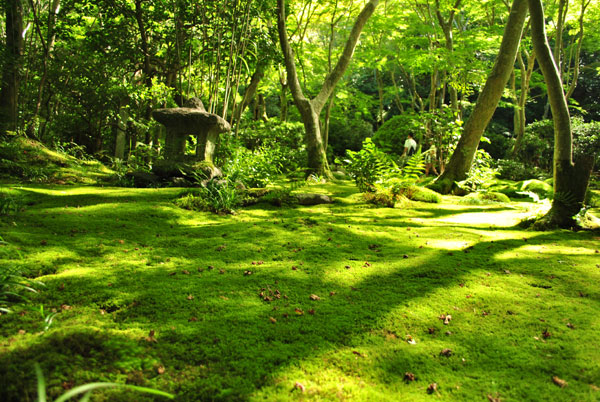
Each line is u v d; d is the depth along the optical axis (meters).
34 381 1.38
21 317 1.83
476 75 11.46
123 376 1.48
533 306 2.31
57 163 7.36
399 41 15.52
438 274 2.78
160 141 9.07
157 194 5.23
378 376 1.60
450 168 8.70
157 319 1.95
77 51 10.50
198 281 2.48
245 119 16.09
